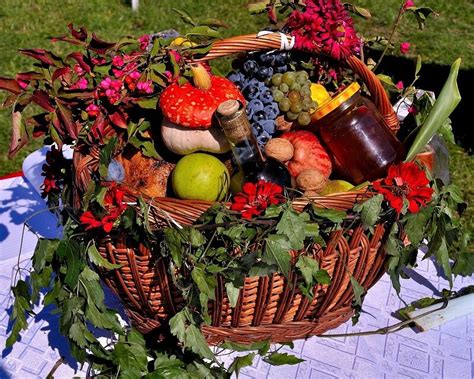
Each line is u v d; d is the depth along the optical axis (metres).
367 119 1.03
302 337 1.11
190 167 0.99
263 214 0.89
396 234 0.98
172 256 0.87
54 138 1.00
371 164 1.03
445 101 0.96
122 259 0.94
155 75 1.04
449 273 1.02
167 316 1.03
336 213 0.88
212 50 1.06
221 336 1.04
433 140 1.15
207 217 0.88
